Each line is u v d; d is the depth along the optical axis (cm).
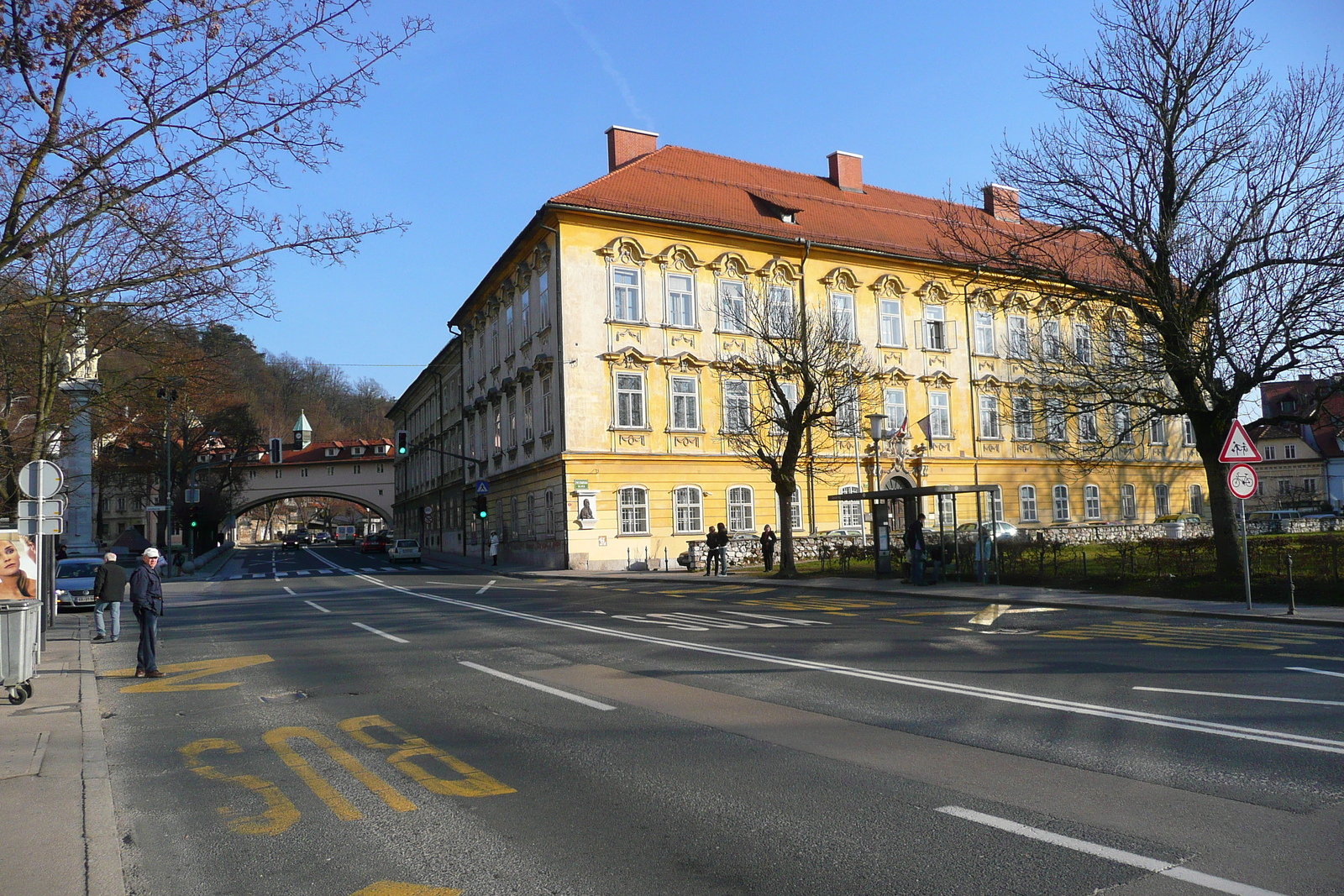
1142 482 5266
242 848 548
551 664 1232
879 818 555
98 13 891
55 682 1213
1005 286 2548
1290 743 697
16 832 569
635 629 1631
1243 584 1977
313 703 1016
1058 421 2633
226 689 1138
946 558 2650
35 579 1190
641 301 3884
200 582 4166
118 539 5300
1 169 990
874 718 835
